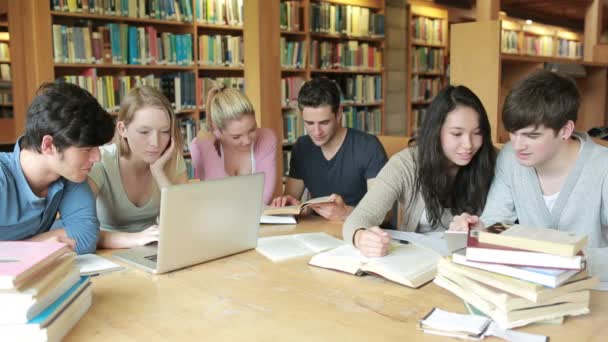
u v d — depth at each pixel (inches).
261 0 167.6
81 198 75.1
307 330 49.3
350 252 69.1
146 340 47.7
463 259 54.3
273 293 58.6
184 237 66.1
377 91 285.4
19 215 69.6
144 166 89.4
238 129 102.7
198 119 213.0
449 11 338.6
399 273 60.9
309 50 247.6
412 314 52.5
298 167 115.6
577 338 46.7
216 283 62.1
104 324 51.1
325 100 101.7
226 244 71.8
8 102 286.0
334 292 58.7
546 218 73.9
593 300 55.2
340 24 259.6
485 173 82.6
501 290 50.0
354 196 112.0
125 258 70.5
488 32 155.4
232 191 70.4
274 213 91.5
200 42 212.2
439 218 86.8
